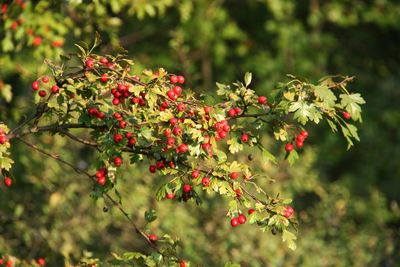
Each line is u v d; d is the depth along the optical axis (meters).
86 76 5.51
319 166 16.22
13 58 9.35
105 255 9.94
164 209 9.68
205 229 9.90
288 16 16.80
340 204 10.77
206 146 5.25
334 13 16.72
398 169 17.03
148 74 5.43
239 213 5.32
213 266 9.59
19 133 6.09
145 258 5.99
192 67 14.39
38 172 9.97
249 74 5.78
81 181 10.11
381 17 16.84
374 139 17.14
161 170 5.59
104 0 9.14
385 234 10.95
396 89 17.59
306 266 10.05
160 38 16.53
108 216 10.05
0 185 10.09
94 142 6.23
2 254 8.02
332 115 5.61
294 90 5.64
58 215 9.89
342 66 17.64
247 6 17.47
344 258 10.45
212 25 16.23
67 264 6.91
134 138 5.52
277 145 10.98
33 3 9.23
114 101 5.54
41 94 5.76
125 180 9.58
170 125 5.27
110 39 9.45
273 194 10.20
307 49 16.78
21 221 9.55
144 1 10.34
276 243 9.98
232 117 5.72
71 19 9.82
